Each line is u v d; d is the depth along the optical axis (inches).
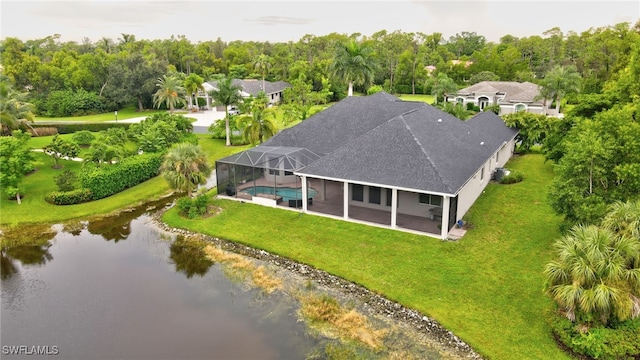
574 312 681.0
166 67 3799.2
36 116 3371.1
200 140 2347.4
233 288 938.1
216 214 1306.6
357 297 873.5
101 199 1471.5
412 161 1141.1
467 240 1053.8
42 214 1358.3
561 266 692.7
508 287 853.2
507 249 1000.9
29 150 1510.8
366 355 711.7
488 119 1801.2
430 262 963.3
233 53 5487.2
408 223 1163.9
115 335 785.6
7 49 3769.7
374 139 1252.5
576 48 5044.3
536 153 1881.2
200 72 5275.6
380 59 5027.1
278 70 4909.0
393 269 948.0
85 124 2635.3
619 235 741.3
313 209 1286.9
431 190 1043.9
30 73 3622.0
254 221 1238.9
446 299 832.3
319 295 888.9
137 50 5674.2
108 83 3624.5
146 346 752.3
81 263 1075.3
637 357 647.1
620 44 2866.6
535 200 1290.6
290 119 2802.7
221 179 1429.6
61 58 4229.8
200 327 802.8
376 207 1282.0
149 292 932.6
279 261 1032.2
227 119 2199.8
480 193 1368.1
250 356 719.1
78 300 906.1
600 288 636.1
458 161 1221.1
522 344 703.1
